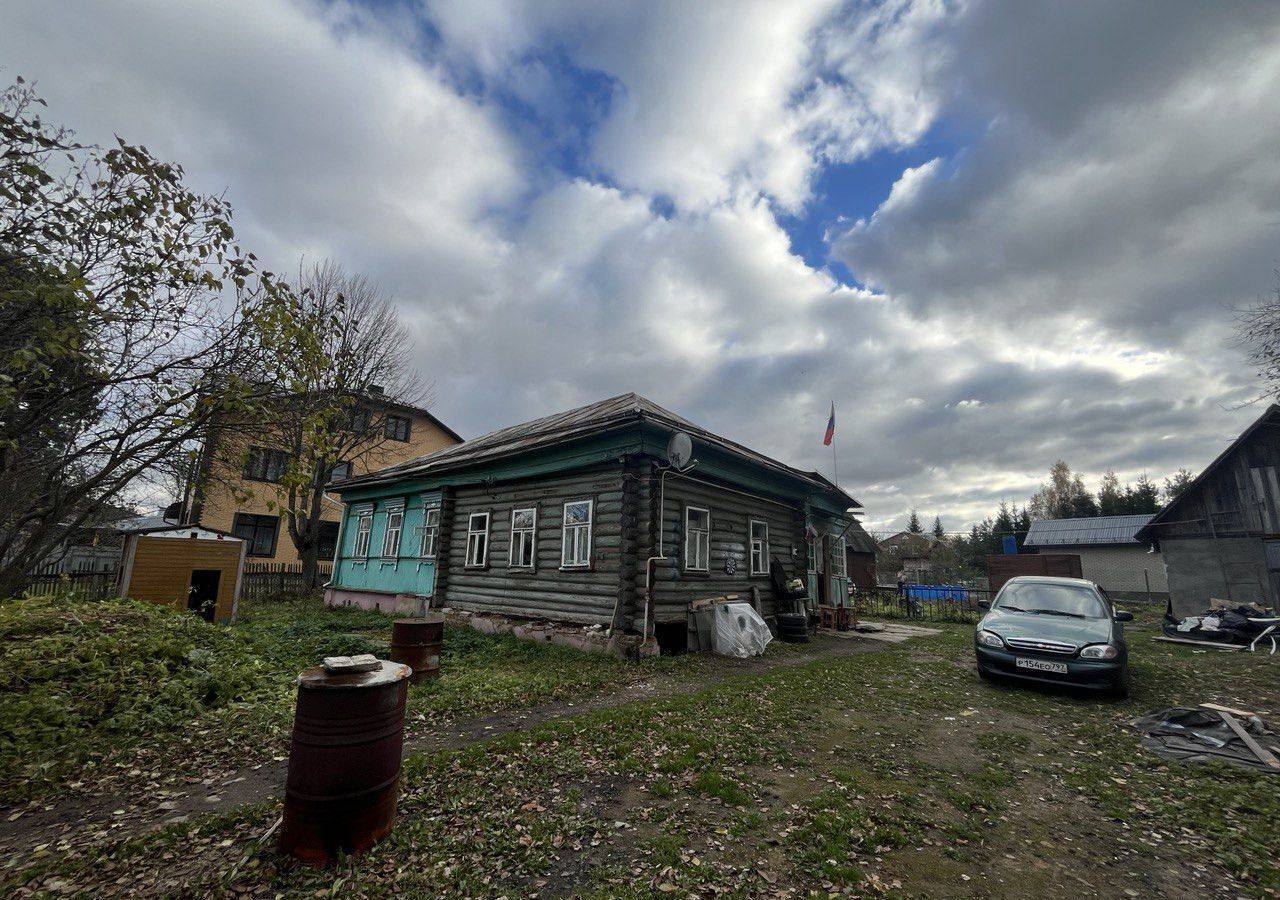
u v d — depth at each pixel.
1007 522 66.62
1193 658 10.89
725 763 4.88
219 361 5.44
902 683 8.30
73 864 3.26
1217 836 3.68
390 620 14.20
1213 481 18.20
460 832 3.61
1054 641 7.58
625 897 2.93
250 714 6.14
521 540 12.69
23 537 5.55
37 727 4.98
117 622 7.47
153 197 4.75
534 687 7.65
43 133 4.26
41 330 4.16
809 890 3.04
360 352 20.67
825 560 19.05
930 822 3.84
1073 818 3.98
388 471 18.55
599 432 10.40
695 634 10.82
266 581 20.70
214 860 3.29
